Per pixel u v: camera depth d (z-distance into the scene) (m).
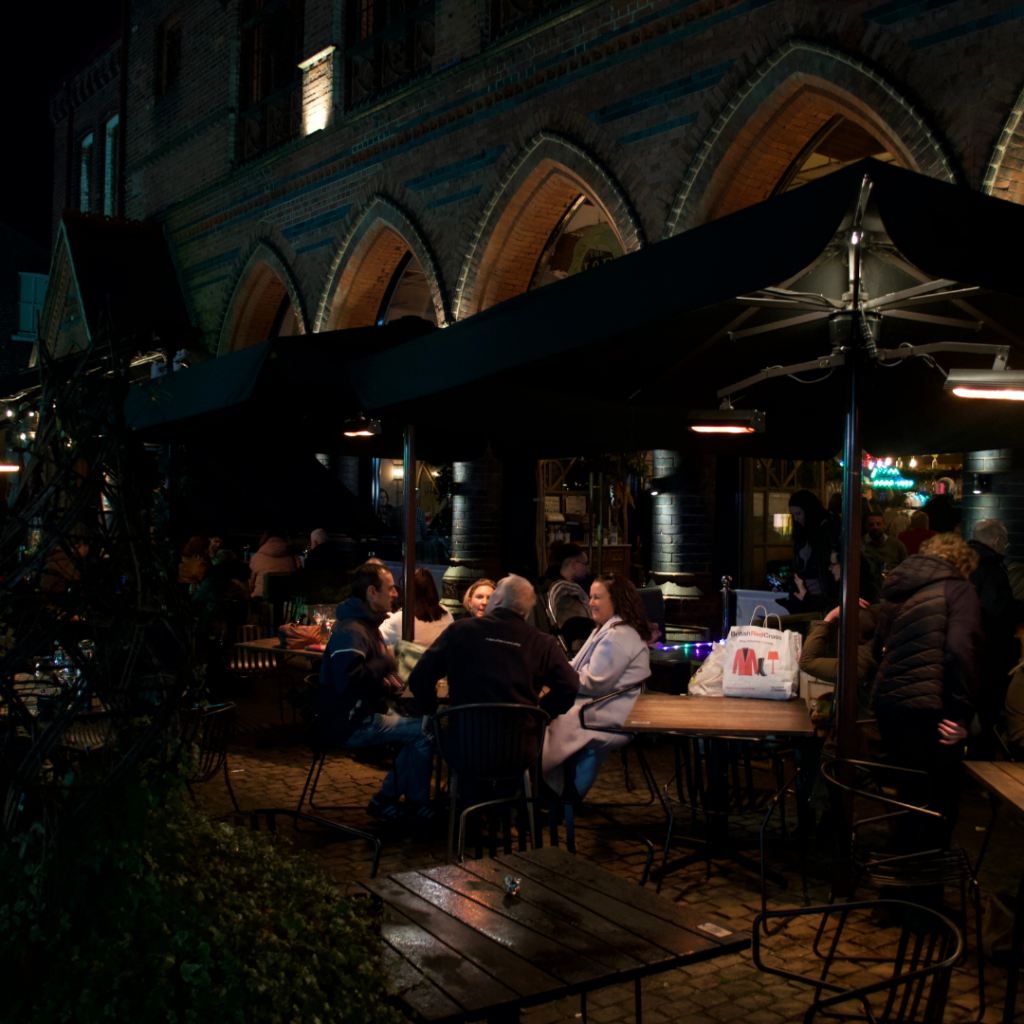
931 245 3.09
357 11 12.54
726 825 5.00
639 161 8.62
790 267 3.11
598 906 2.69
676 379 5.97
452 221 10.69
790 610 7.62
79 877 1.97
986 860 5.03
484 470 11.00
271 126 14.09
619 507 11.41
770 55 7.53
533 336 4.29
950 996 3.58
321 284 12.80
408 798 5.53
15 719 2.09
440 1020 2.09
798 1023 3.40
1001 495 6.80
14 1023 1.86
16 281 24.02
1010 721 4.96
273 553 11.32
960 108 6.46
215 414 7.39
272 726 8.28
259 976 1.93
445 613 6.86
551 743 5.16
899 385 6.22
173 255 16.69
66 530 2.06
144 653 2.18
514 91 9.85
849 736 4.45
